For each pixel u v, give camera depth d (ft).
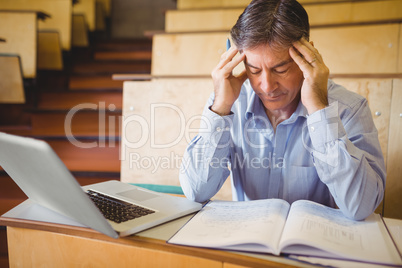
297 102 2.80
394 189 3.76
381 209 3.82
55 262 2.13
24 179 2.08
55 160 1.62
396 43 6.02
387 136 3.78
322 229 1.94
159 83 4.47
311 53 2.32
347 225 2.11
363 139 2.54
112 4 16.44
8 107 8.95
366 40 6.16
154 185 4.21
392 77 3.90
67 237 2.08
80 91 8.35
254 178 3.03
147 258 1.92
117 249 1.98
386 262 1.65
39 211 2.31
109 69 10.48
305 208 2.26
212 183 2.69
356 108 2.65
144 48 11.39
